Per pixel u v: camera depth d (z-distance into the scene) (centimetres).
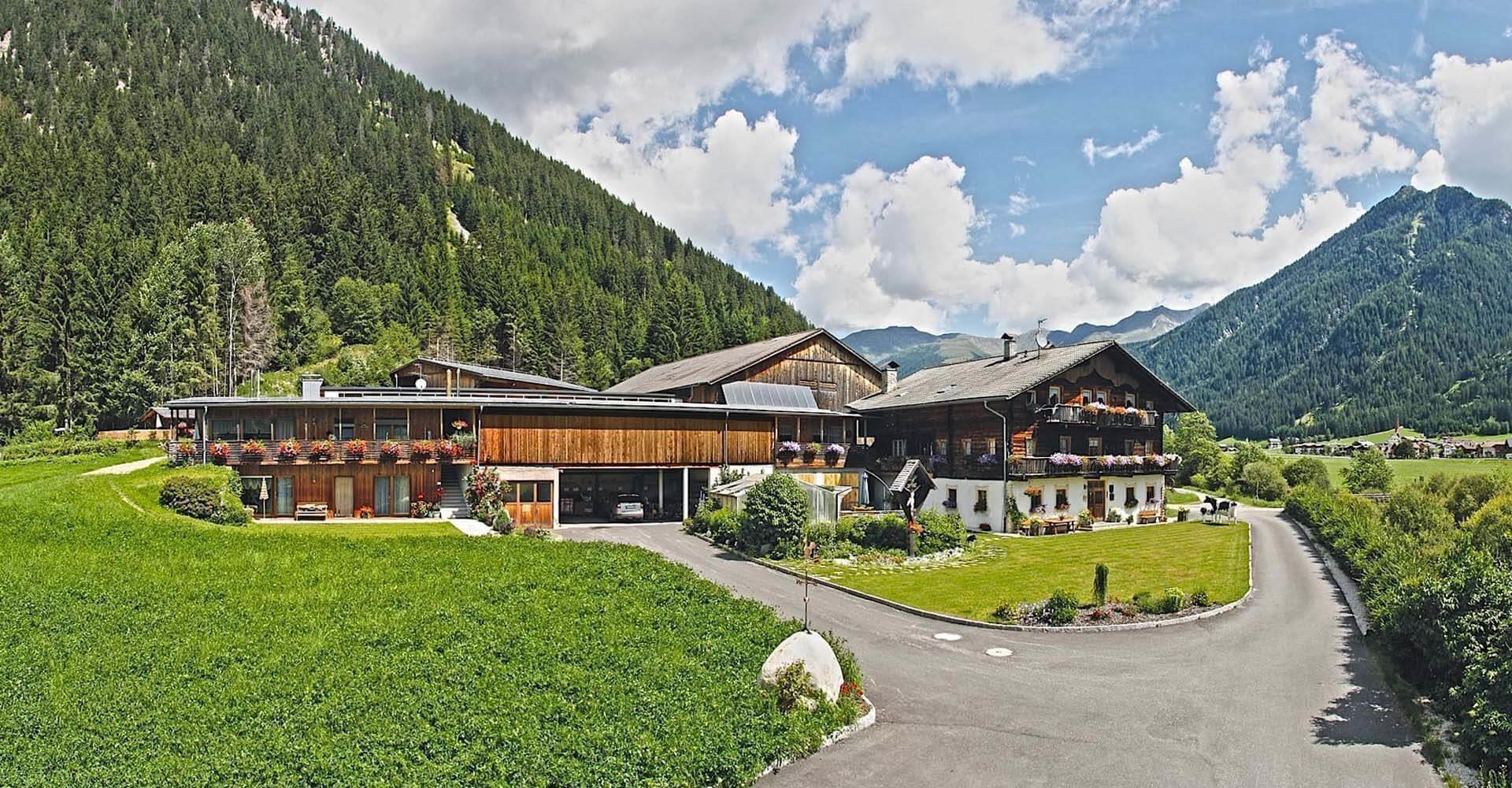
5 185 11288
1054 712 1573
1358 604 2561
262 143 16675
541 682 1541
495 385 5816
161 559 2442
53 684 1475
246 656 1658
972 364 5553
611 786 1164
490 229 14938
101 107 16000
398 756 1212
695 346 11062
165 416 6888
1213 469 8769
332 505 3997
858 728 1480
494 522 3588
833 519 3581
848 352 5800
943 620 2298
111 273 8900
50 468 4862
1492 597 1611
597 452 4353
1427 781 1274
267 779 1141
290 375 9794
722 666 1667
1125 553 3488
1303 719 1541
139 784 1111
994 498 4419
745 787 1240
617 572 2472
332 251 12031
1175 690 1708
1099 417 4703
